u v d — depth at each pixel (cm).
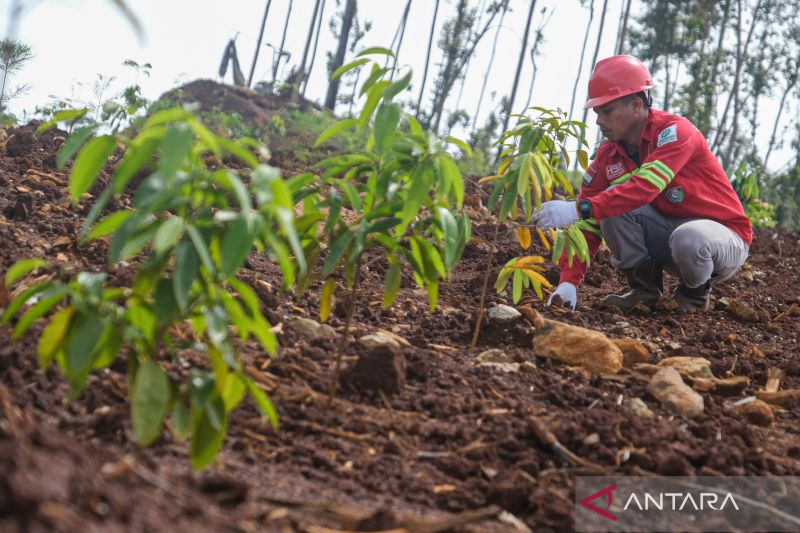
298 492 216
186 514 177
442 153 240
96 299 193
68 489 159
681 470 257
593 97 429
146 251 392
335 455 244
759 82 2253
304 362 303
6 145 593
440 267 255
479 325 362
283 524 191
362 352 304
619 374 347
